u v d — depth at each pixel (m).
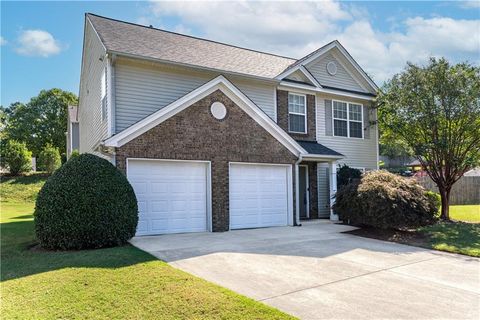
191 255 7.67
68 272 6.21
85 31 15.19
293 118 15.95
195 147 11.17
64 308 4.71
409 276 6.55
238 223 12.12
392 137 16.44
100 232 8.30
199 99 11.33
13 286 5.63
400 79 15.07
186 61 13.02
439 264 7.57
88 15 14.45
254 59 16.67
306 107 16.30
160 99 12.59
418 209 11.34
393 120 15.54
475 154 14.19
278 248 8.71
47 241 8.26
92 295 5.12
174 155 10.77
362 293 5.49
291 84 15.54
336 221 14.49
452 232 11.08
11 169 28.83
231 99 12.02
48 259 7.30
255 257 7.65
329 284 5.91
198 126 11.27
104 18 14.90
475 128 13.73
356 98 17.81
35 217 8.43
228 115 11.91
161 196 10.71
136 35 14.13
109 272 6.14
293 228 12.45
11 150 28.86
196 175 11.35
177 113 10.91
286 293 5.40
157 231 10.59
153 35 14.95
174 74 12.95
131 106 12.00
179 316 4.46
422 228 11.80
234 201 12.09
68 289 5.38
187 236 10.29
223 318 4.40
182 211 11.05
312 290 5.57
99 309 4.66
